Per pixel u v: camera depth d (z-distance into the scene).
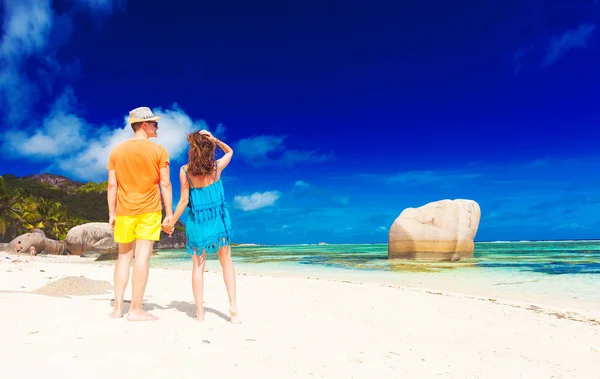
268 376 2.74
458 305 7.65
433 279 13.96
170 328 3.72
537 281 13.37
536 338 5.27
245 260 28.03
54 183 118.69
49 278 7.79
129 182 4.02
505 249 46.72
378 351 3.72
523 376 3.56
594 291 11.04
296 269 18.86
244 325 4.14
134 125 4.20
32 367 2.47
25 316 3.72
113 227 4.11
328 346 3.65
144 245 4.04
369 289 9.39
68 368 2.51
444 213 24.28
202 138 4.10
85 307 4.35
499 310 7.39
